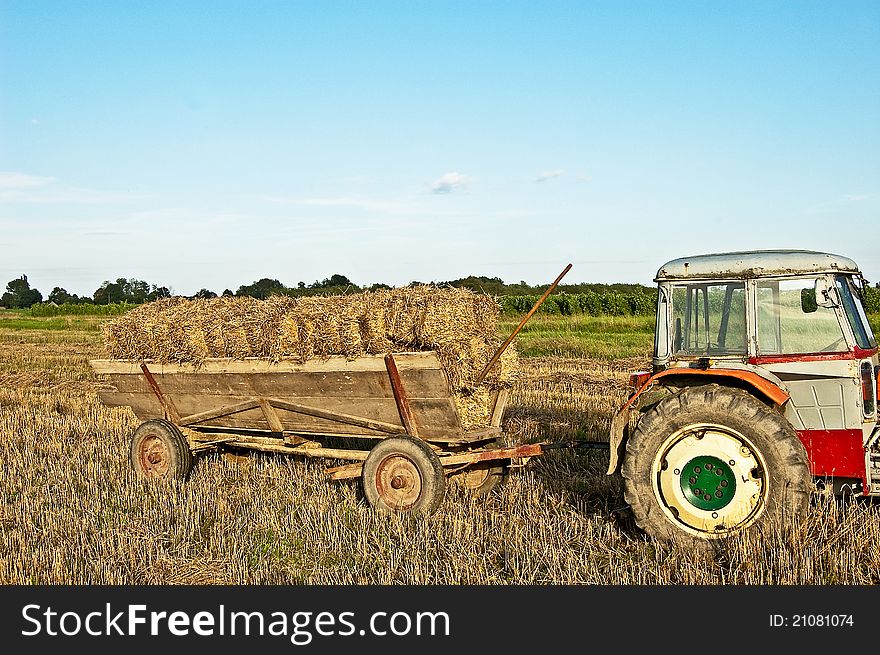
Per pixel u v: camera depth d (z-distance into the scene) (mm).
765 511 5566
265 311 7656
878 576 5285
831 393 5844
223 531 6539
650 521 5914
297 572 5715
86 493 7953
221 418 8414
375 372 6992
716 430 5766
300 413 7766
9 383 17828
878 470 5828
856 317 6180
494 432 7348
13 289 88500
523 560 5695
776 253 6176
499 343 7551
